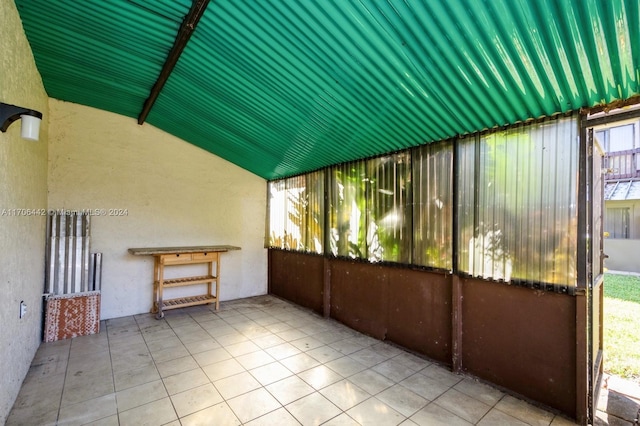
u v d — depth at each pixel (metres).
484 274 2.70
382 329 3.63
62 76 3.40
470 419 2.21
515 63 1.86
